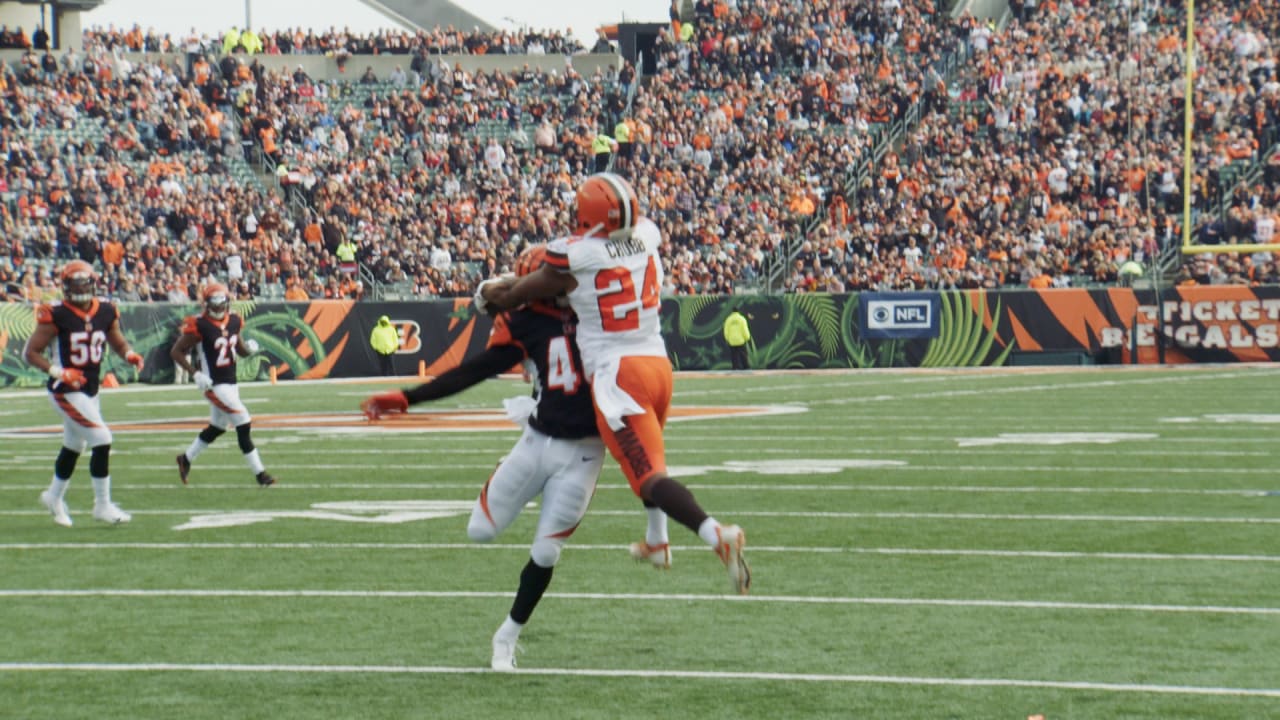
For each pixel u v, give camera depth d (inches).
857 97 2208.4
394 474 807.7
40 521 644.7
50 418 1238.3
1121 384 1497.3
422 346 1850.4
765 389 1496.1
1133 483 733.9
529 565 367.2
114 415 1257.4
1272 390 1380.4
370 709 336.2
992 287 1909.4
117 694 350.3
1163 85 2054.6
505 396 1472.7
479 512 370.6
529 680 361.4
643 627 419.2
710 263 1963.6
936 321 1846.7
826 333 1857.8
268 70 2283.5
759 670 368.2
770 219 2066.9
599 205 351.6
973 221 2001.7
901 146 2176.4
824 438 982.4
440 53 2482.8
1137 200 1975.9
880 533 583.8
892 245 1985.7
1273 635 402.3
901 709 331.0
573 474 360.8
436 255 2017.7
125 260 1886.1
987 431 1021.2
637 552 373.1
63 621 433.1
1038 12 2260.1
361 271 2010.3
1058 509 646.5
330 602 459.5
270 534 597.3
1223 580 481.4
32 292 1753.2
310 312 1800.0
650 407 352.2
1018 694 343.3
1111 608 438.9
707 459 855.7
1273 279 1886.1
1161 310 1807.3
